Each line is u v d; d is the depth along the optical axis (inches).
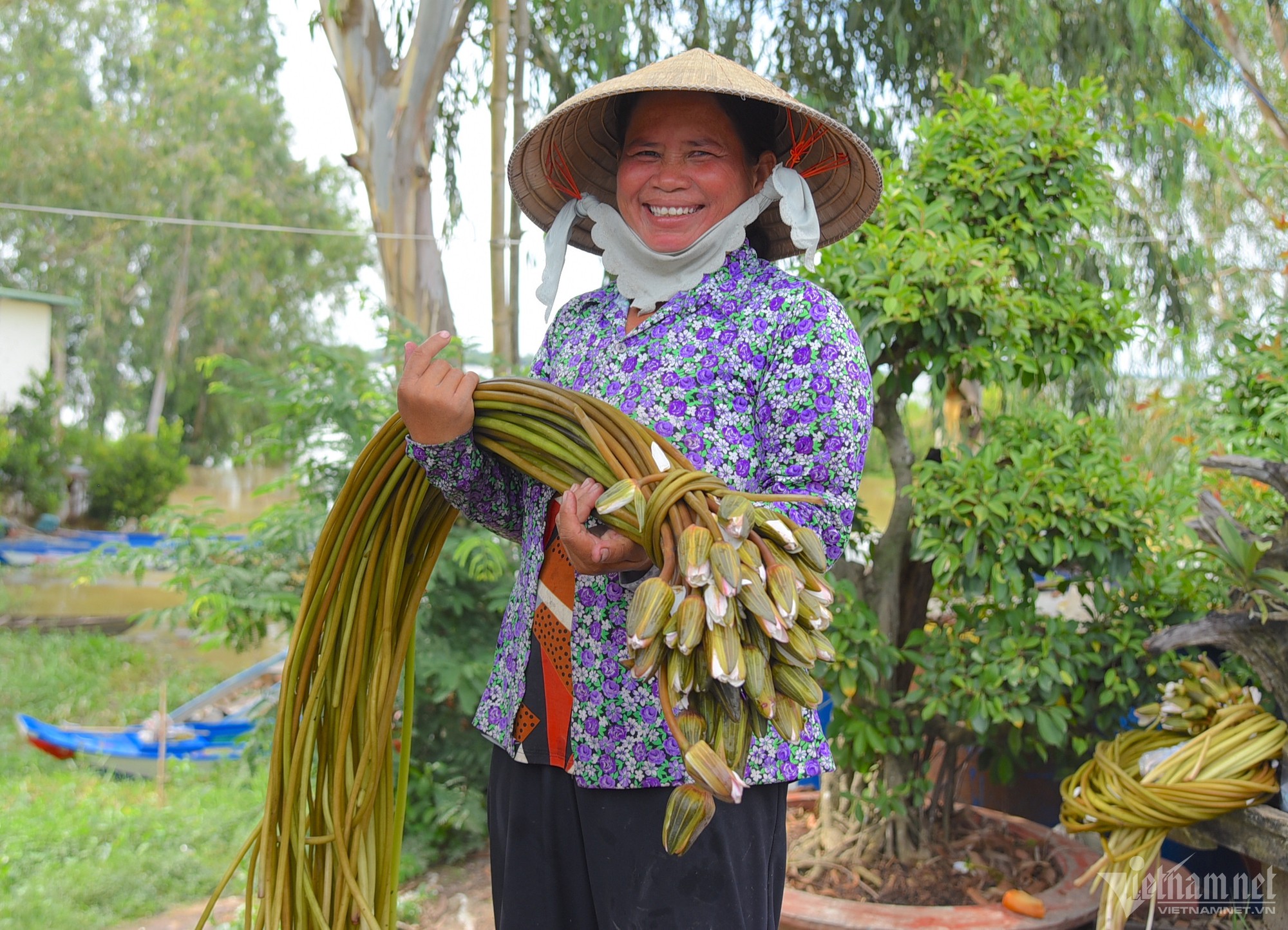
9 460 484.1
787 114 53.8
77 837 130.3
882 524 265.4
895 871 105.3
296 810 52.2
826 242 60.7
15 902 111.9
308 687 53.8
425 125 208.1
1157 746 88.0
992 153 102.0
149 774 162.9
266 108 847.1
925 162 106.3
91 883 116.0
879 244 98.0
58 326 802.2
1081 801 84.2
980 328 99.2
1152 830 81.7
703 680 37.5
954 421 116.1
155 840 130.3
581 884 49.8
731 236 50.1
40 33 780.6
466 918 115.6
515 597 52.9
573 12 206.4
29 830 132.0
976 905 98.3
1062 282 105.7
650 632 36.5
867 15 214.2
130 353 887.7
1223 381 126.0
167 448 559.2
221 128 815.7
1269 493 118.0
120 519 528.4
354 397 138.3
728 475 46.9
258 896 53.2
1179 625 89.0
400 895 120.0
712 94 50.5
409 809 133.8
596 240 53.5
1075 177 103.7
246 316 869.8
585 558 41.6
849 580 108.8
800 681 37.9
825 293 48.3
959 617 105.4
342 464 142.4
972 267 95.9
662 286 50.8
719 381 47.6
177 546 144.3
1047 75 215.2
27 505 490.0
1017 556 96.3
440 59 204.5
